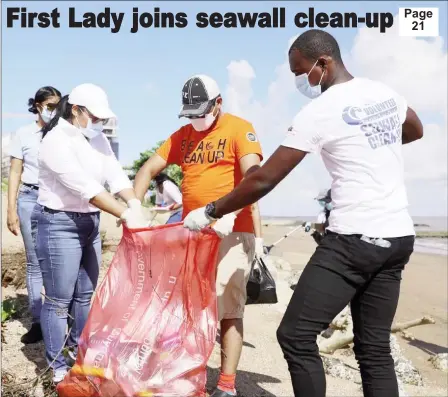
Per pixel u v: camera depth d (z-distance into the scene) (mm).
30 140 4480
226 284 3420
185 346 2951
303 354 2869
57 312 3504
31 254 4430
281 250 15555
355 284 2848
